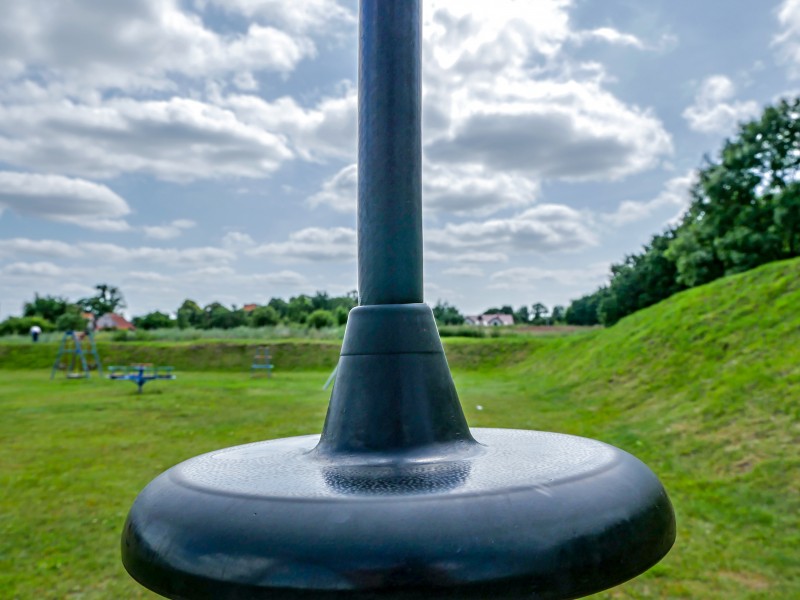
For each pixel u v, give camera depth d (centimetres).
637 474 141
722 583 394
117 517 514
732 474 590
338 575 105
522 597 108
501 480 127
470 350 2041
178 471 149
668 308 1350
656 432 769
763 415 711
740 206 2502
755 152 2469
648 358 1142
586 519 118
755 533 465
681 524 491
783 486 539
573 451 159
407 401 154
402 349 156
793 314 971
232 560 112
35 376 2006
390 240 165
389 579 104
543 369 1576
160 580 121
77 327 3784
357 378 157
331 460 151
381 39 169
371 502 113
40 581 401
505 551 108
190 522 121
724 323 1090
